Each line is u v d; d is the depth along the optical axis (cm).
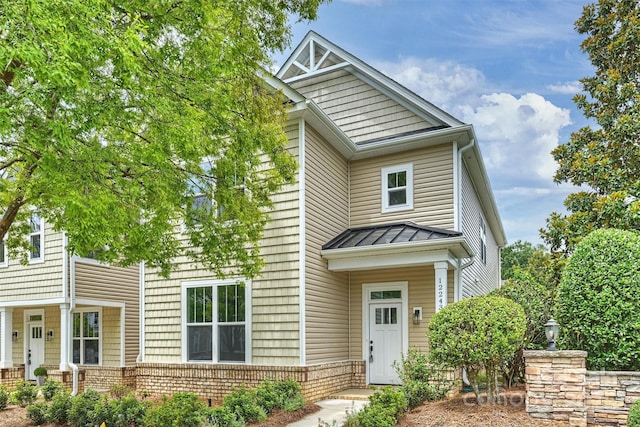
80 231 586
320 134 1201
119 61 534
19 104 503
